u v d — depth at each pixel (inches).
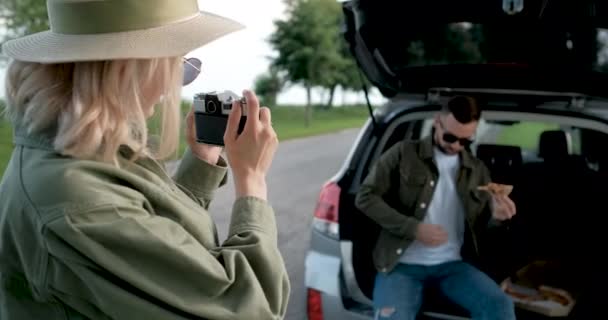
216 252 34.8
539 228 120.6
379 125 112.7
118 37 32.6
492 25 91.4
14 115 35.0
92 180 31.9
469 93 112.0
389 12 93.6
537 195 121.7
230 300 33.1
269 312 34.1
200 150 43.6
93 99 31.8
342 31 104.8
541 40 93.4
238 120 38.1
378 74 111.7
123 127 32.7
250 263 35.0
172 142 35.7
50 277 32.0
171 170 43.5
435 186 96.1
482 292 90.0
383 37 100.3
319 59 1244.5
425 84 112.7
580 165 120.9
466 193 95.9
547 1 83.3
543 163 123.3
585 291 104.1
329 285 98.7
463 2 88.0
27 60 32.2
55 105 32.7
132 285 31.4
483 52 99.1
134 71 32.9
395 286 92.7
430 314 94.3
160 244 31.6
